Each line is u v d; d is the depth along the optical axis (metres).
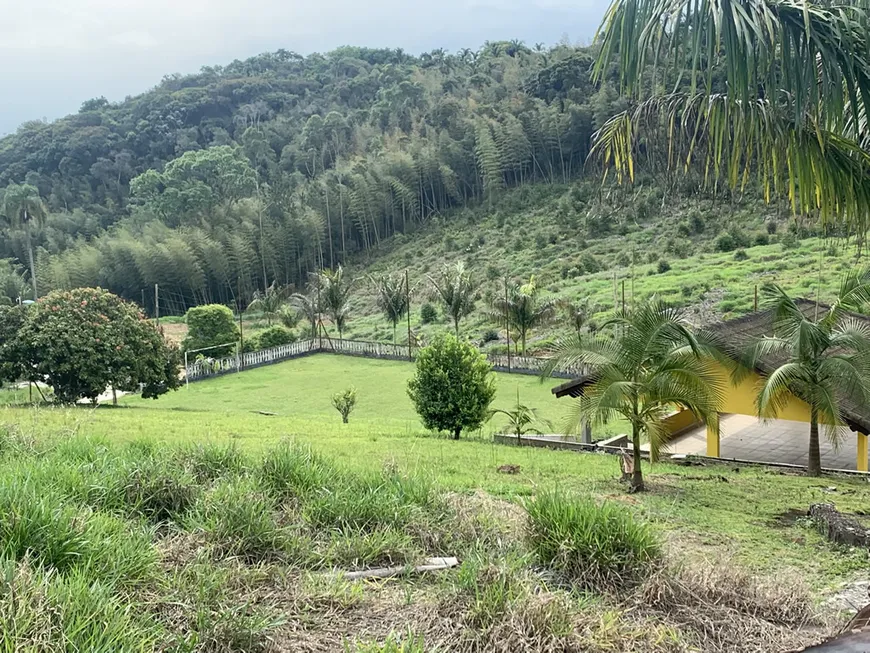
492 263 52.91
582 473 11.45
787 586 5.02
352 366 35.53
